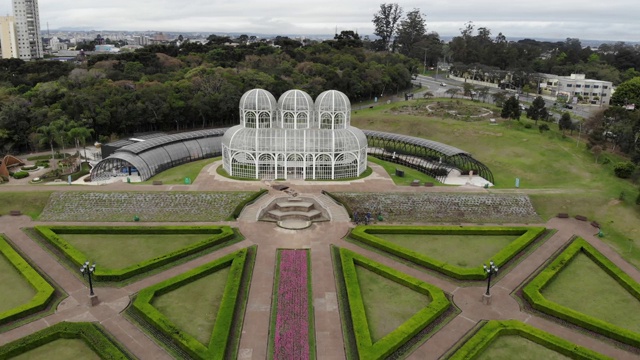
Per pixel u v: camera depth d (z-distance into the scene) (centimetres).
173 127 17312
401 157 13162
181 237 8362
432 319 5938
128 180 10706
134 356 5238
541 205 9775
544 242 8406
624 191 10081
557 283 7050
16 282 6775
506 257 7594
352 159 11319
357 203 9675
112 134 15588
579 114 19175
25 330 5666
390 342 5388
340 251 7688
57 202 9525
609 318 6184
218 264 7162
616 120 14038
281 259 7581
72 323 5644
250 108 11212
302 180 11038
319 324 5900
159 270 7162
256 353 5331
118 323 5847
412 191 10169
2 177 11181
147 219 9138
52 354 5238
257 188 10369
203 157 13525
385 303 6397
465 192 10069
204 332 5669
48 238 8038
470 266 7488
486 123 16012
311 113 11606
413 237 8556
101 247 7925
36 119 14400
